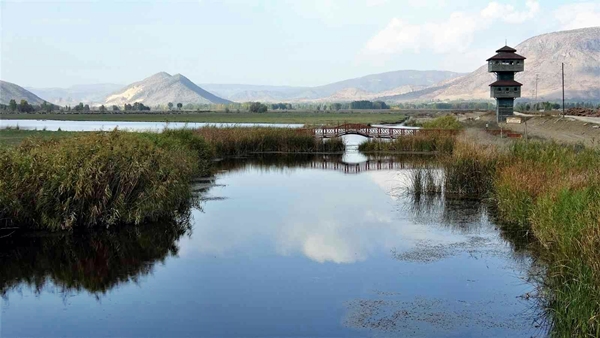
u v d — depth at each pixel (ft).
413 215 65.57
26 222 56.75
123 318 36.65
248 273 45.24
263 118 410.72
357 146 167.02
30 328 35.19
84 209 58.29
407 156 138.51
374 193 83.20
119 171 60.49
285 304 38.32
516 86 200.13
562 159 65.31
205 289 41.75
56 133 169.99
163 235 57.36
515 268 44.88
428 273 44.19
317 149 152.35
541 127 174.19
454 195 77.15
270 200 77.87
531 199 55.42
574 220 40.60
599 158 61.87
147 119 401.08
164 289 41.98
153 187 62.18
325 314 36.40
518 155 75.82
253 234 57.98
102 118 430.20
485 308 36.83
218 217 66.39
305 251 51.37
